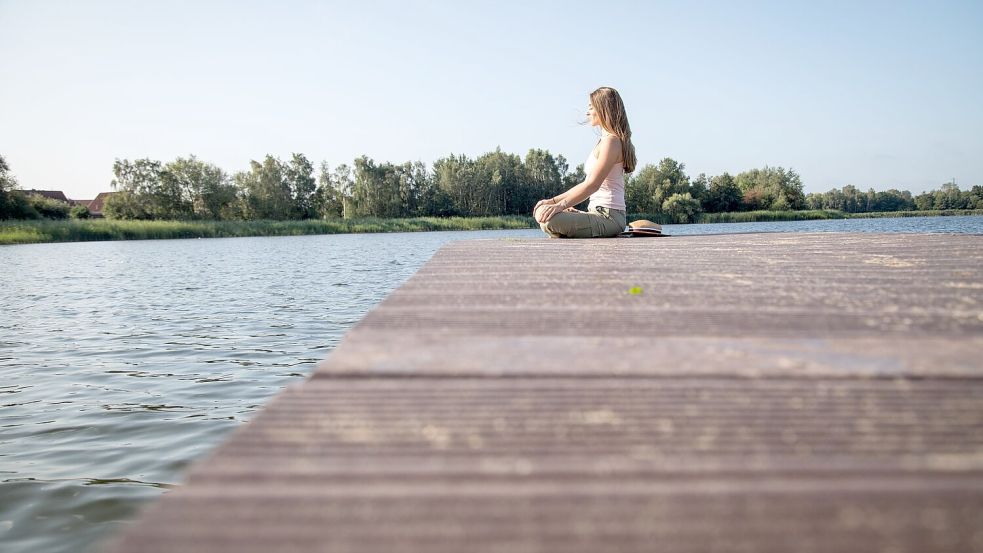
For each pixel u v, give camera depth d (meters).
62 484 3.26
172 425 4.19
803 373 0.94
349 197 76.75
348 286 12.50
